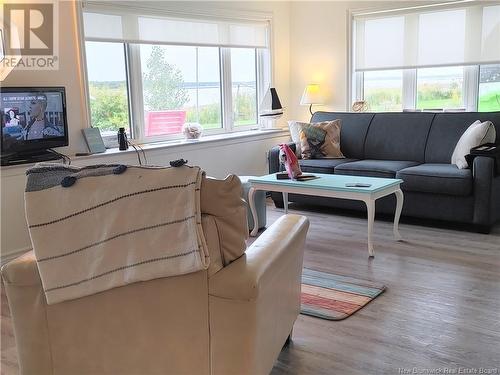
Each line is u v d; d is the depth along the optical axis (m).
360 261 3.74
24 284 1.97
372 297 3.09
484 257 3.73
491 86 5.30
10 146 3.79
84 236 1.86
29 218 1.87
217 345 1.83
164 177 1.80
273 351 2.13
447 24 5.41
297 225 2.42
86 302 1.93
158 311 1.87
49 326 2.00
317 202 5.23
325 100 6.38
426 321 2.77
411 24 5.64
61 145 4.18
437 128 5.04
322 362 2.39
